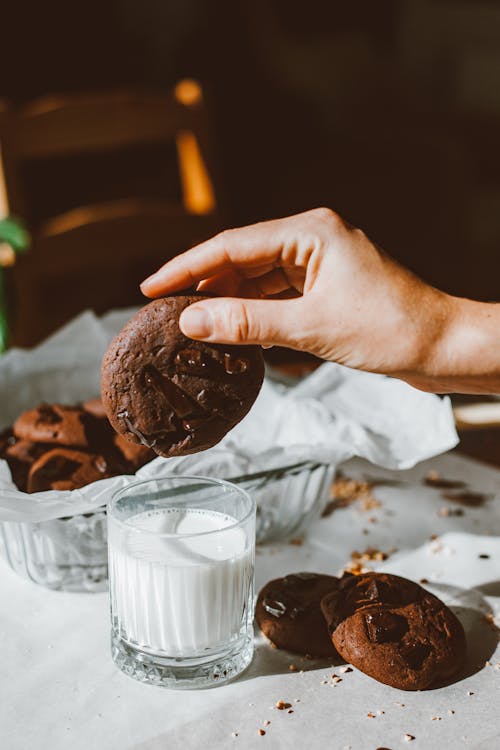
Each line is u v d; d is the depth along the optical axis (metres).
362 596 0.57
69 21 2.32
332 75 2.58
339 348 0.55
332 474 0.67
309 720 0.52
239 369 0.53
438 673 0.54
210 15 2.44
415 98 2.59
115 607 0.56
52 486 0.63
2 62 2.30
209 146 1.15
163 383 0.53
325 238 0.55
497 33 2.53
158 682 0.54
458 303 0.56
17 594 0.62
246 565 0.55
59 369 0.78
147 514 0.58
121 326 0.82
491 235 2.25
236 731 0.51
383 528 0.70
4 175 1.03
